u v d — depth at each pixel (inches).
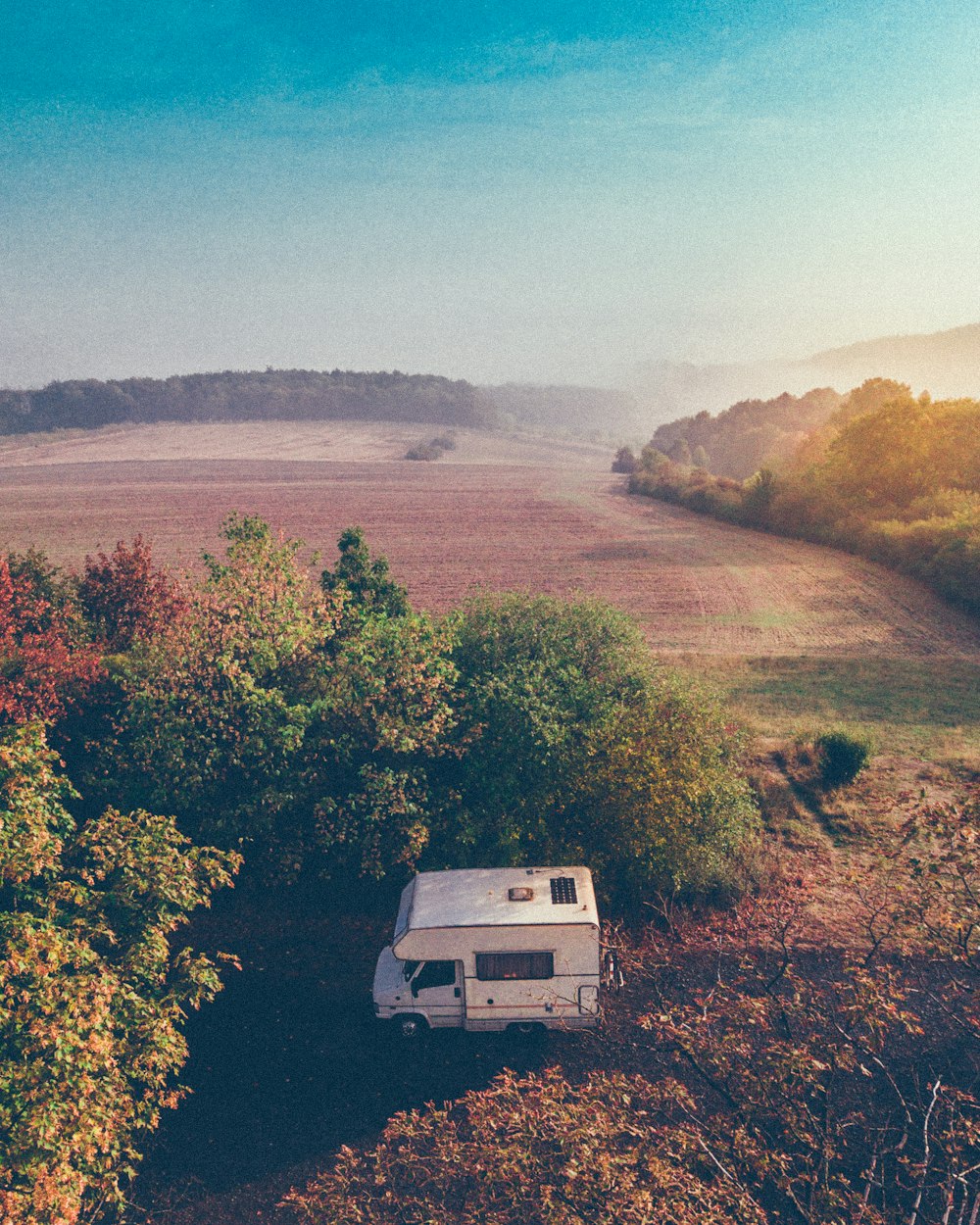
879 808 938.7
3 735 474.3
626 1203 269.1
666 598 2311.8
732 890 751.7
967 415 2802.7
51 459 7564.0
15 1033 370.3
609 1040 587.2
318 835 691.4
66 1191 348.8
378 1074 562.9
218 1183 479.2
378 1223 330.0
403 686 725.3
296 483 5944.9
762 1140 340.8
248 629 759.1
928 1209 412.2
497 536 3560.5
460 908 588.7
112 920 487.8
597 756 736.3
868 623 1961.1
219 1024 613.9
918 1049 548.1
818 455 4200.3
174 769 676.7
